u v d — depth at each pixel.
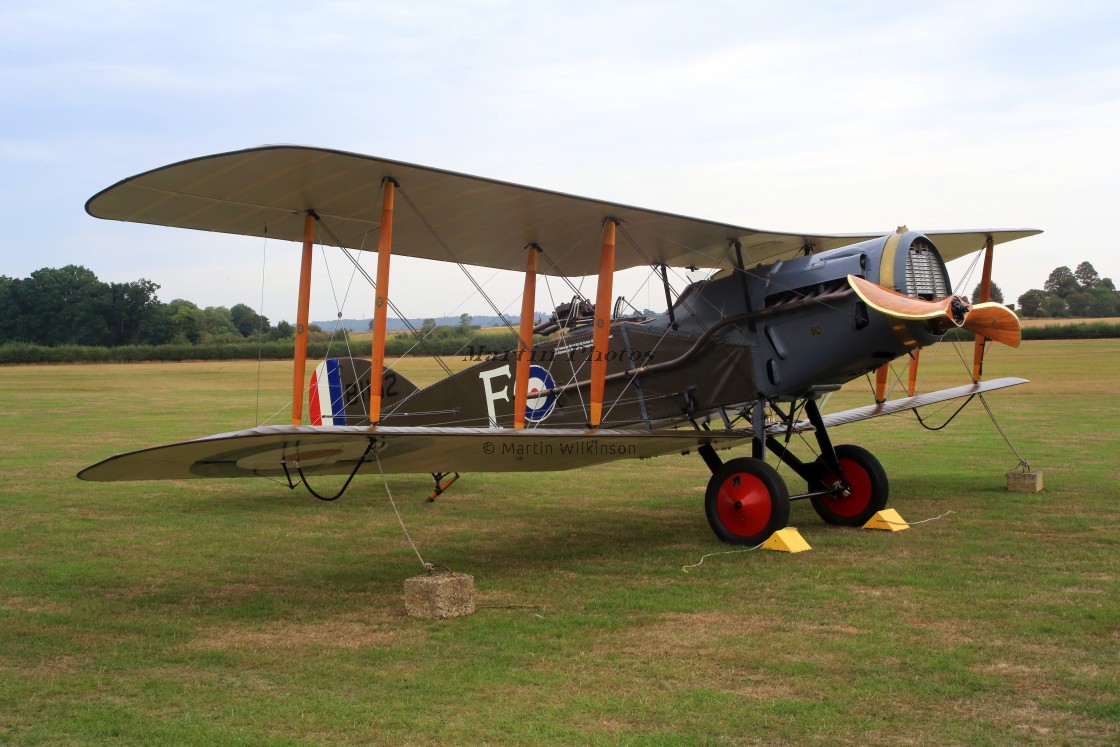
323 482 11.94
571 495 10.58
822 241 8.42
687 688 4.10
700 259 8.65
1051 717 3.74
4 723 3.82
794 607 5.43
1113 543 7.18
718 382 8.05
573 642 4.82
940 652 4.55
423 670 4.41
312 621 5.38
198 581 6.47
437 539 7.98
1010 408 20.56
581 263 8.73
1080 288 86.12
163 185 5.85
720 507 7.50
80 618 5.49
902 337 7.09
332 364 10.83
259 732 3.68
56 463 13.25
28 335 79.06
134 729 3.72
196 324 82.06
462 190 6.29
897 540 7.45
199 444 5.07
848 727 3.65
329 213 6.80
